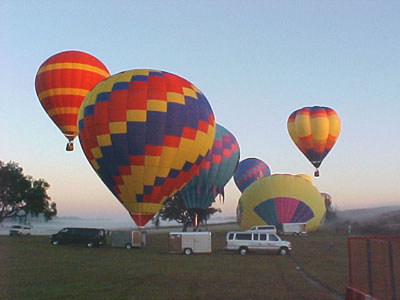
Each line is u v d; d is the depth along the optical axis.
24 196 58.50
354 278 11.06
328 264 19.98
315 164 43.16
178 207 63.12
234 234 26.05
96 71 33.78
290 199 46.53
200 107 26.31
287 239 37.72
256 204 47.12
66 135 33.47
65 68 32.78
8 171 58.44
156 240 39.59
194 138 25.53
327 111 42.94
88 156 25.86
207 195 40.22
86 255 24.64
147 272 17.23
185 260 22.06
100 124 24.58
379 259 9.73
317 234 45.75
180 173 25.58
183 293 12.64
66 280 15.07
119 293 12.63
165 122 24.52
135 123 24.17
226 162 41.34
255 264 20.22
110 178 25.19
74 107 32.84
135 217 25.33
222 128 43.09
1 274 16.58
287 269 18.30
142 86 24.95
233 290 13.12
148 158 24.34
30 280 15.05
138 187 24.84
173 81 26.12
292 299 11.79
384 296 9.39
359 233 46.53
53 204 61.16
